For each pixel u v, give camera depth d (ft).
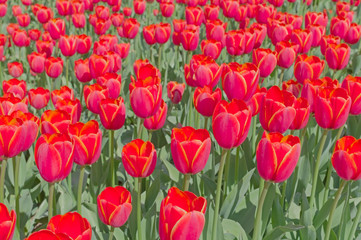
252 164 11.43
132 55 19.66
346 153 7.11
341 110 8.23
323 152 12.12
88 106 9.94
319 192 10.71
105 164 11.09
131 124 15.94
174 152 6.88
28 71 18.58
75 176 10.91
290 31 16.44
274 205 9.32
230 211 9.60
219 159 11.69
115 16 21.75
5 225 5.36
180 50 21.59
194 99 9.00
